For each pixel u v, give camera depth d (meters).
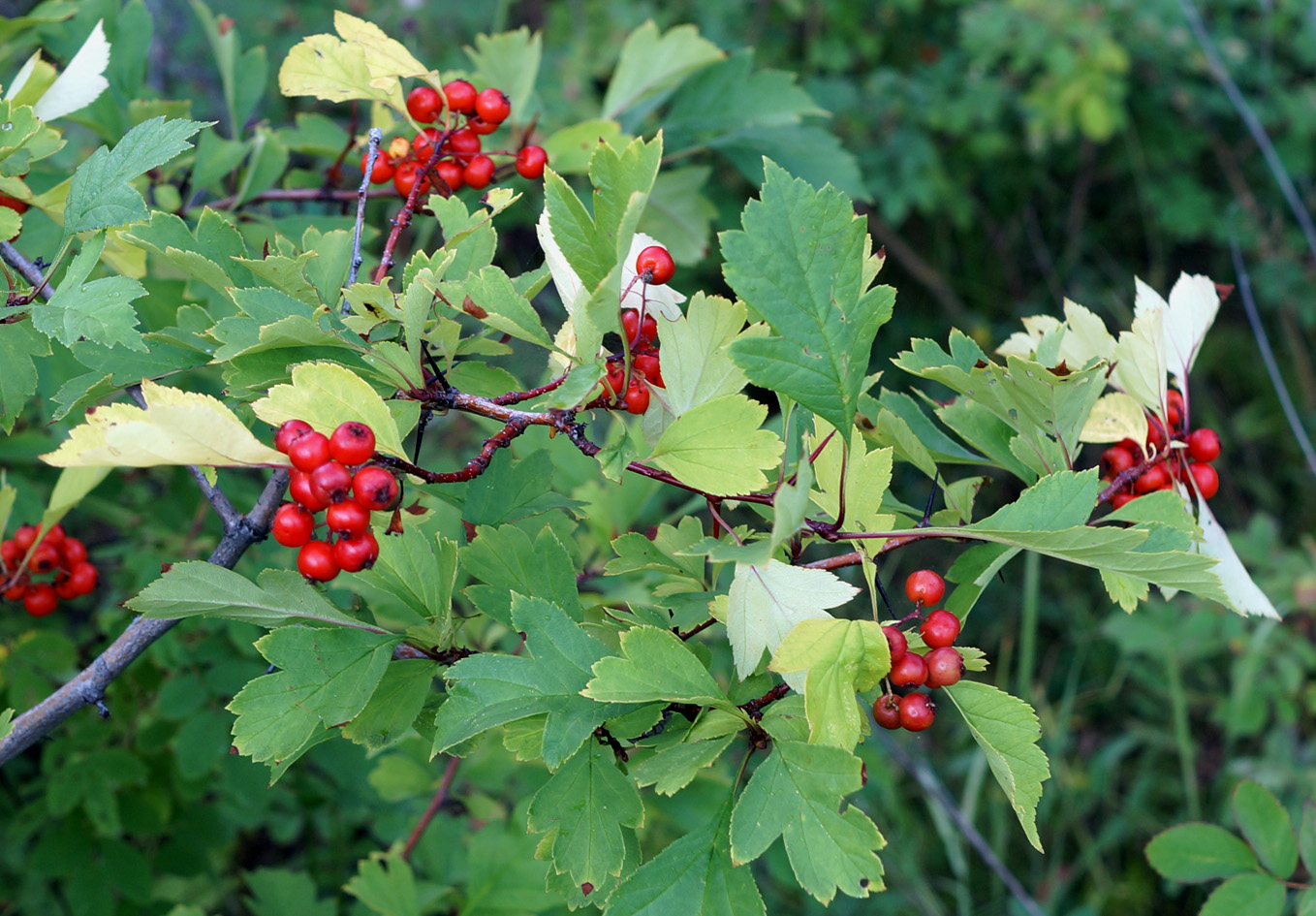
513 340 0.64
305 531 0.58
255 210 0.79
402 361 0.59
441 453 1.34
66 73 0.67
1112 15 2.09
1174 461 0.65
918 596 0.60
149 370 0.61
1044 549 0.59
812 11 2.15
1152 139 2.22
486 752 0.85
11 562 0.71
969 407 0.65
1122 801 1.63
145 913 0.90
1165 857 0.71
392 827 0.96
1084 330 0.65
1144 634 1.39
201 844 0.95
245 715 0.58
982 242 2.33
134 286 0.59
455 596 0.72
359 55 0.65
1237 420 2.14
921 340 0.64
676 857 0.58
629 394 0.60
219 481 0.91
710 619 0.62
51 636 0.80
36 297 0.62
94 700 0.63
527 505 0.64
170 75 1.49
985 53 2.06
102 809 0.83
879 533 0.59
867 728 0.59
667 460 0.58
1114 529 0.57
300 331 0.58
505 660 0.58
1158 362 0.64
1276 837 0.71
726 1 2.12
